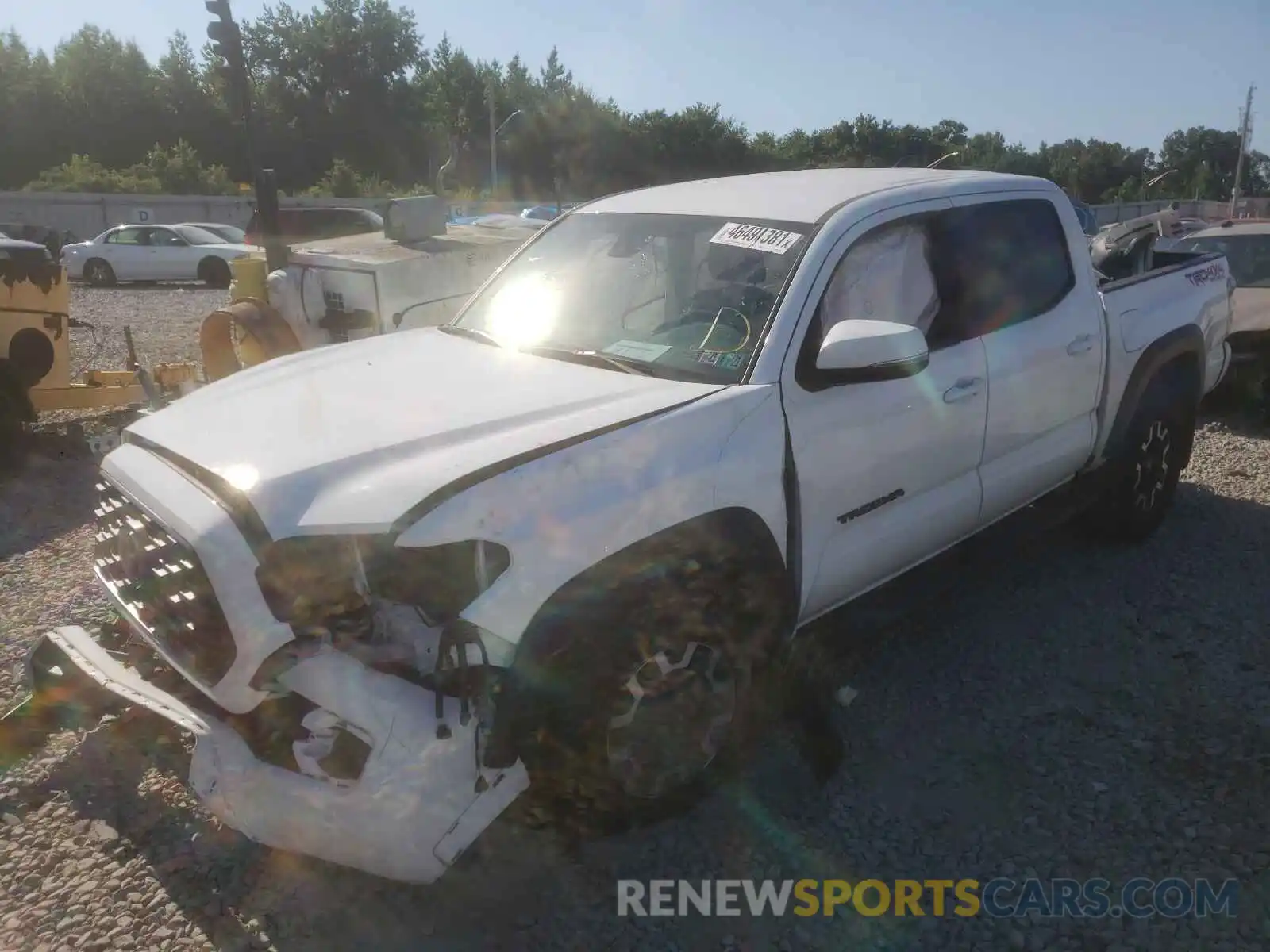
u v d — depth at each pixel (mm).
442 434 2877
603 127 57312
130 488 2961
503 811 2682
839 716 3885
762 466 3139
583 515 2730
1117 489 5199
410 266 7297
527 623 2611
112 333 14117
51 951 2779
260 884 3021
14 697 4027
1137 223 6727
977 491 4074
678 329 3535
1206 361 5582
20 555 5617
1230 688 4039
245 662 2580
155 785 3469
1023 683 4109
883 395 3539
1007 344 4086
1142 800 3377
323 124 68062
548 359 3574
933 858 3145
